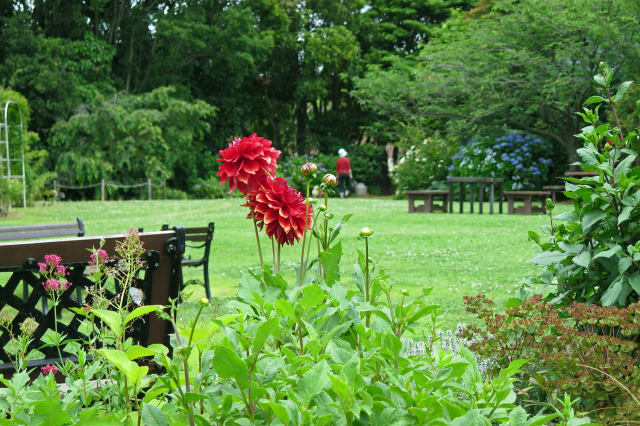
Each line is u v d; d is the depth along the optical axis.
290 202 1.96
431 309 1.75
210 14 31.39
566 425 1.44
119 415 1.52
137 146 26.61
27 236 5.72
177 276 2.92
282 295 1.90
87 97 26.39
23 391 1.62
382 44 37.38
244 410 1.42
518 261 7.99
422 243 9.95
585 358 2.22
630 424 2.02
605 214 2.55
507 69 20.75
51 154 25.70
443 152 23.95
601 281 2.68
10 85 25.02
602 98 2.71
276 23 33.56
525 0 19.62
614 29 17.42
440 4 35.47
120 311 2.07
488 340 2.45
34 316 2.68
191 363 1.48
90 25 29.66
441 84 22.06
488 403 1.46
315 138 35.94
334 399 1.39
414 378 1.40
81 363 1.72
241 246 9.74
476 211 17.81
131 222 13.87
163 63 30.19
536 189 22.41
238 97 34.09
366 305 1.78
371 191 34.59
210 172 30.56
